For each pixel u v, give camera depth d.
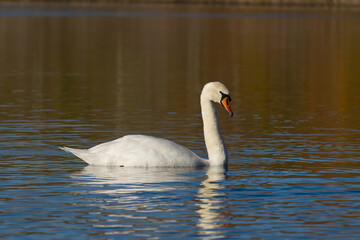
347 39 60.06
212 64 38.72
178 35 63.31
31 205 10.32
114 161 12.98
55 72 33.88
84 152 13.10
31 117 19.78
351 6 134.50
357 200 10.72
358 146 15.55
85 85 28.70
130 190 11.20
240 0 149.62
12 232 9.10
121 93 26.08
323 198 10.85
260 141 16.16
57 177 12.11
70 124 18.52
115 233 9.07
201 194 10.99
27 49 47.25
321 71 35.62
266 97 25.48
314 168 13.08
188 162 12.99
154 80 30.88
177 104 23.02
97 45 51.75
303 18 93.31
